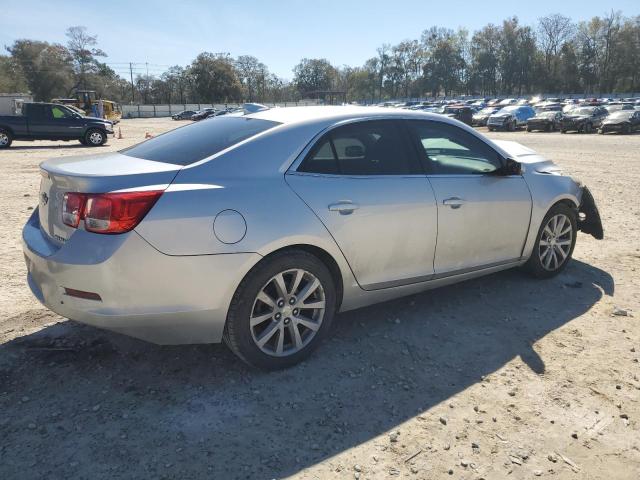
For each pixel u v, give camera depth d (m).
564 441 2.56
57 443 2.47
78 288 2.68
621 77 103.38
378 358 3.35
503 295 4.42
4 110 40.03
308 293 3.14
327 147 3.30
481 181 4.00
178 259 2.70
